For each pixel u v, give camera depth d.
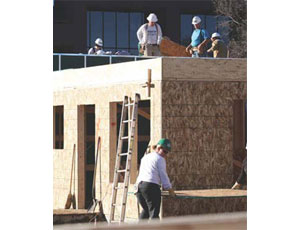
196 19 30.00
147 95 20.94
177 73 20.70
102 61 29.42
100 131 23.73
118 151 21.42
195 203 20.20
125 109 21.61
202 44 29.83
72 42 65.38
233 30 62.84
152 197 17.86
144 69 21.28
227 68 21.30
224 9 62.22
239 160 24.09
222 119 21.22
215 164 21.16
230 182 21.34
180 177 20.70
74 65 29.42
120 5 66.94
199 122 20.95
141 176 17.98
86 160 26.23
